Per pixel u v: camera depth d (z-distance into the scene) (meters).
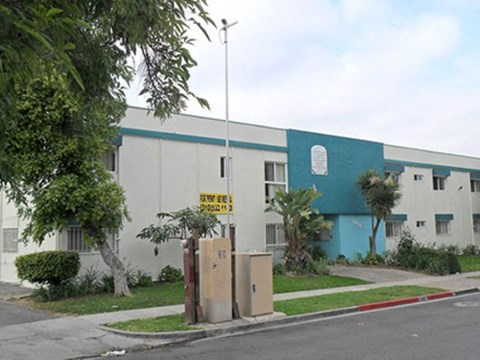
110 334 10.23
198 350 8.98
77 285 15.44
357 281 19.88
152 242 18.38
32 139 13.20
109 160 18.03
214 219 18.69
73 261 14.91
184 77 5.41
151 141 19.17
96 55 5.12
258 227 22.55
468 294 17.47
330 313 12.87
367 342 9.31
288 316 11.99
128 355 8.73
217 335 10.42
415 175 32.78
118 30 5.05
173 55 5.32
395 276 22.02
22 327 10.91
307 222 21.77
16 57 2.97
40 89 13.09
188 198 20.09
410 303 15.18
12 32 2.97
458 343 8.98
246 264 11.74
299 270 21.08
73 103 12.41
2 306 13.77
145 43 5.09
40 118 13.15
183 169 20.06
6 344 9.44
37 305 13.71
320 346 9.03
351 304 13.94
